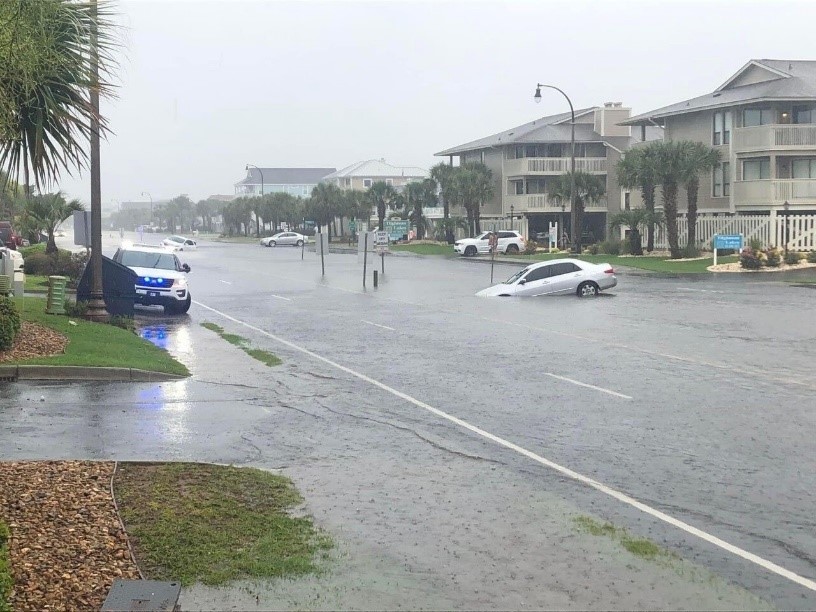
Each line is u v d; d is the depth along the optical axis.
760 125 50.81
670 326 22.89
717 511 7.99
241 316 26.70
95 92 14.28
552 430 11.27
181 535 6.95
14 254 35.28
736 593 6.14
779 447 10.32
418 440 10.75
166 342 20.42
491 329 22.55
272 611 5.79
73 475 8.44
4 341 15.34
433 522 7.61
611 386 14.41
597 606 5.91
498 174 78.31
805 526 7.58
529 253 63.72
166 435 10.90
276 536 7.08
